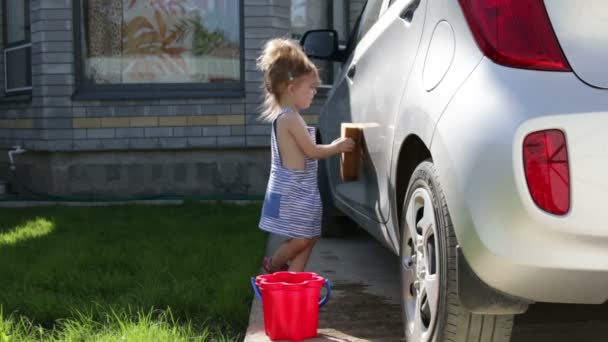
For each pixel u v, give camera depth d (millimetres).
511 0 2506
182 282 4387
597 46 2432
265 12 9516
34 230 6695
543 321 3852
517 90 2404
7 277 4773
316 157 3967
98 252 5379
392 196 3342
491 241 2369
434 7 3029
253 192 9641
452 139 2549
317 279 3516
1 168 10461
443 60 2795
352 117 4355
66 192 9695
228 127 9617
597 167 2316
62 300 4070
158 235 6309
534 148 2334
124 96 9602
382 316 3910
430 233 2809
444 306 2664
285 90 4047
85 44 9773
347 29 10477
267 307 3459
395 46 3527
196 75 9828
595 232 2307
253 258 5094
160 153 9672
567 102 2352
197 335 3535
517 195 2338
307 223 4039
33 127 9844
